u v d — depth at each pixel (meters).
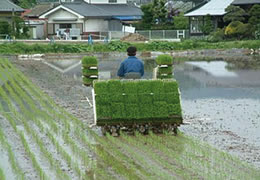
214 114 38.28
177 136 30.89
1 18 131.38
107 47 108.06
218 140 29.88
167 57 43.78
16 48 104.50
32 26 137.62
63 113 38.03
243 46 106.56
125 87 31.27
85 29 133.62
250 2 117.19
